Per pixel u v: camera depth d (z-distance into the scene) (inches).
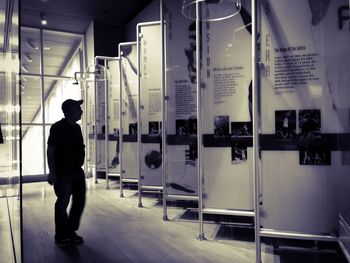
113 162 274.1
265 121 108.1
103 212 182.7
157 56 195.6
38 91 344.8
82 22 327.3
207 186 134.7
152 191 222.8
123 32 334.3
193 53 159.9
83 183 134.1
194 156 161.5
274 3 107.7
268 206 107.5
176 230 146.4
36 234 142.6
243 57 131.1
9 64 83.0
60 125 124.8
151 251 119.6
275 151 107.2
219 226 151.9
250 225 153.1
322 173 103.0
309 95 104.5
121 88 238.1
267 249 119.9
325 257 111.3
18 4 64.7
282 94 106.7
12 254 79.3
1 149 104.3
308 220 104.0
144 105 198.7
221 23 133.6
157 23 192.5
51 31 345.1
